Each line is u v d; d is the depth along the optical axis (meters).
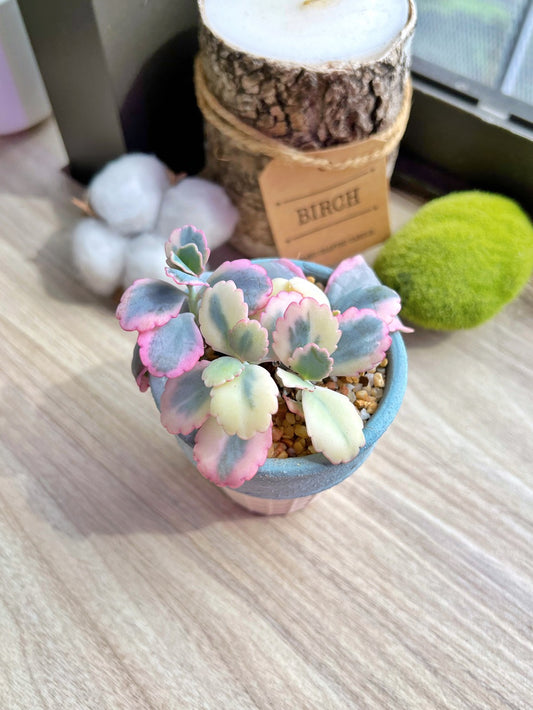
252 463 0.14
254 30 0.20
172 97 0.26
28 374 0.23
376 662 0.18
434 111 0.26
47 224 0.27
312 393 0.15
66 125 0.26
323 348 0.15
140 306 0.15
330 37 0.20
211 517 0.21
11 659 0.18
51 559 0.20
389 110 0.21
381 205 0.25
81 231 0.24
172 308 0.15
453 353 0.24
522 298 0.26
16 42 0.26
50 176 0.29
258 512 0.21
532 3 0.25
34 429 0.22
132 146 0.26
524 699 0.18
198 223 0.23
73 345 0.24
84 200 0.27
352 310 0.16
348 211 0.24
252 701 0.18
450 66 0.26
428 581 0.20
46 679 0.18
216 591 0.19
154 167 0.25
